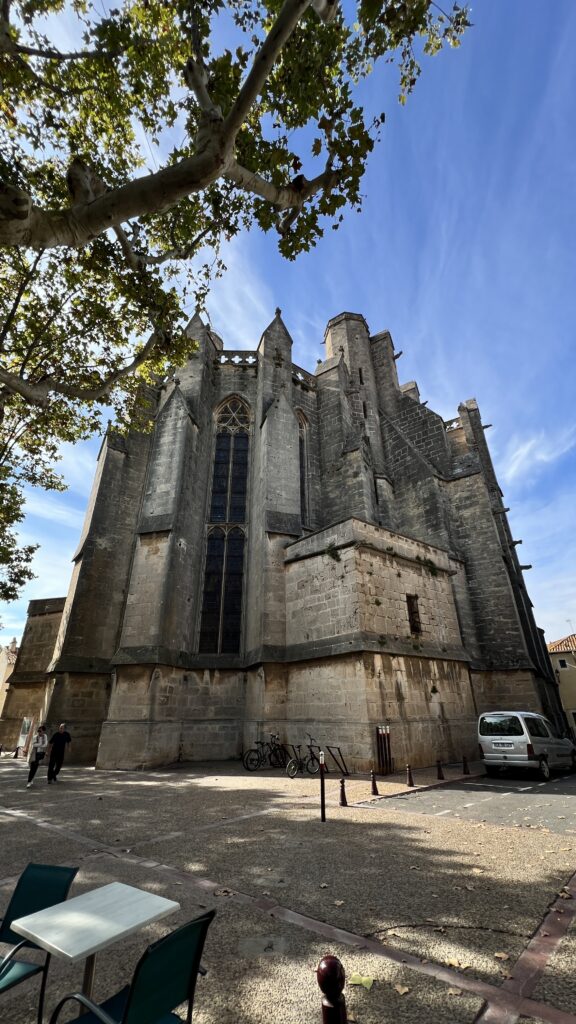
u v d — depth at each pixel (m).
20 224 5.33
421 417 28.30
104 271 11.24
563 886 4.93
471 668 19.55
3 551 17.44
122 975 3.45
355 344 33.16
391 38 7.47
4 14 6.54
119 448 21.61
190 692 17.28
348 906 4.50
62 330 12.49
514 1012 2.85
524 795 10.40
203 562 20.12
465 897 4.68
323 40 7.46
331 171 7.92
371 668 13.66
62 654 17.92
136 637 16.39
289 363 23.83
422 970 3.37
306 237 8.64
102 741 14.98
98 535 19.91
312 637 15.62
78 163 7.24
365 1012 2.89
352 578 14.62
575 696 40.50
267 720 15.45
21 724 23.64
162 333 12.09
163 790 11.08
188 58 7.16
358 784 11.40
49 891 3.24
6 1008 3.17
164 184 5.86
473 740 16.23
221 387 24.11
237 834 7.15
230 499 21.70
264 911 4.39
